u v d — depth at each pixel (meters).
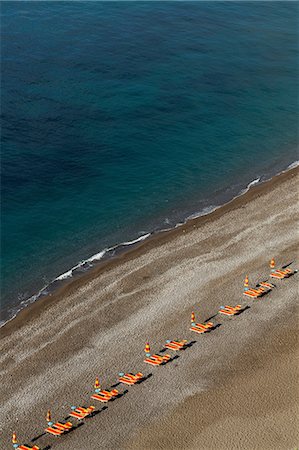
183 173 116.06
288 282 90.44
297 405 71.81
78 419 70.56
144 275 92.00
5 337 81.69
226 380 75.12
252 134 128.75
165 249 97.56
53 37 160.62
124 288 89.56
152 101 136.12
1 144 118.25
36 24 167.12
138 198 109.31
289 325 83.06
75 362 77.62
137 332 81.94
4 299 88.38
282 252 96.31
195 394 73.44
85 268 93.88
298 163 121.00
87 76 143.38
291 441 67.62
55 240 99.12
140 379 75.25
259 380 75.06
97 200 107.94
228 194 111.75
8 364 77.31
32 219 102.50
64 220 103.06
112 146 121.00
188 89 142.38
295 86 147.75
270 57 161.25
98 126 126.12
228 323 83.38
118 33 166.00
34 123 124.94
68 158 116.62
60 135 122.31
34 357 78.38
